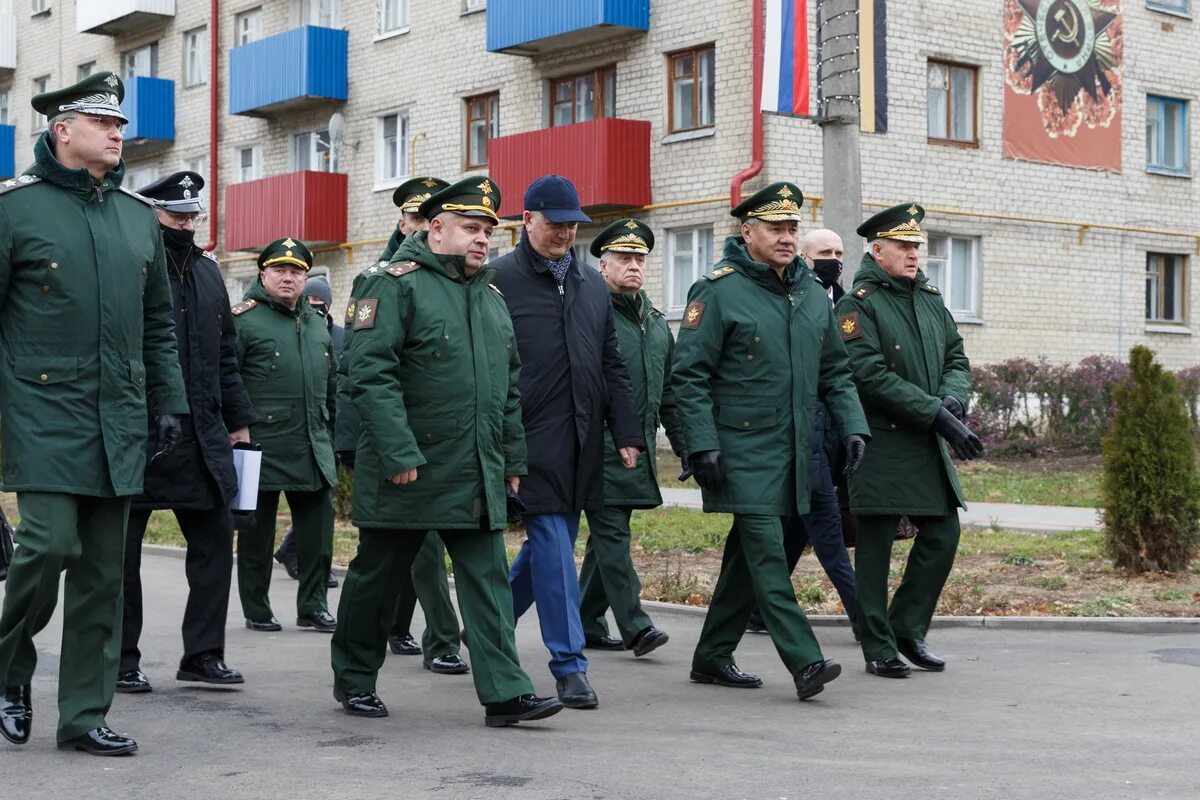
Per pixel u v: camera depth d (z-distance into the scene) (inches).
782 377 275.9
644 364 326.6
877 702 270.2
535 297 268.1
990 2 949.2
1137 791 202.7
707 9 898.1
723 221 893.8
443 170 1091.3
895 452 299.3
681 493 741.9
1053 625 356.8
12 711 230.5
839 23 480.1
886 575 301.7
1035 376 821.2
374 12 1144.8
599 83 976.9
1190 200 1059.3
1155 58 1035.3
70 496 220.1
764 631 358.9
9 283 220.1
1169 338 1052.5
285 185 1168.8
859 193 484.4
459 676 304.8
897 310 303.3
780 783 206.5
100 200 226.1
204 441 284.8
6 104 1609.3
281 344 367.2
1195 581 412.8
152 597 427.8
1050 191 984.9
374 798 198.2
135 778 210.2
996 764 218.8
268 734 241.4
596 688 286.7
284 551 471.2
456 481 243.1
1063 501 640.4
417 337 243.1
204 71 1327.5
